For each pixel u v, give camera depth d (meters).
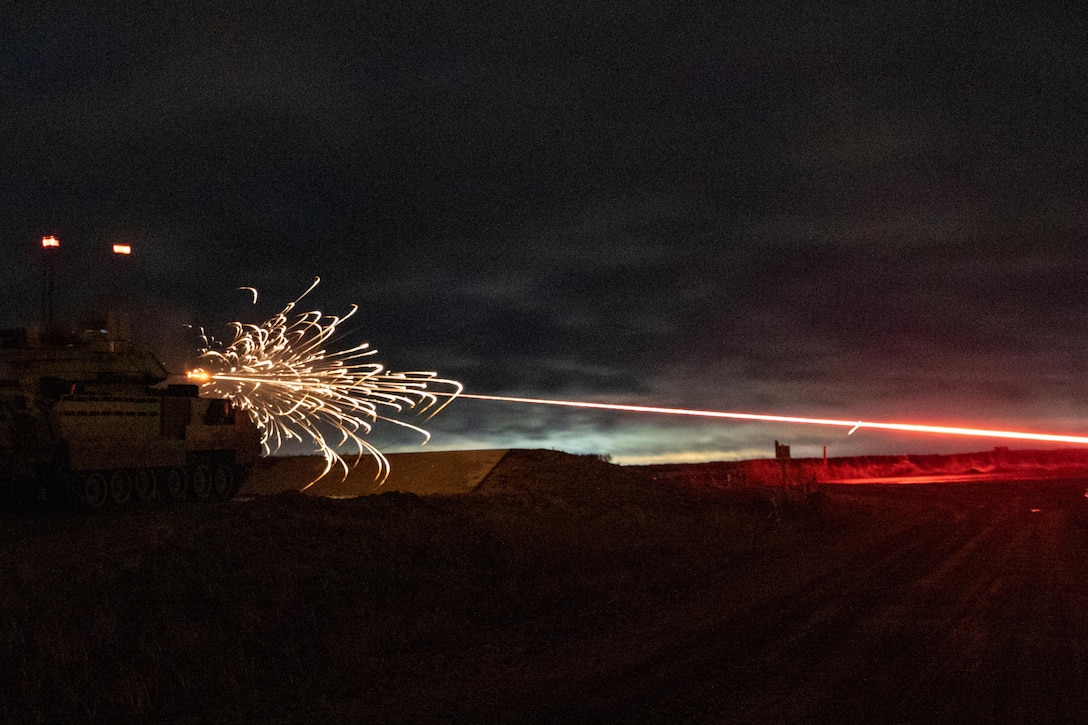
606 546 19.91
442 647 12.00
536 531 20.78
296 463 32.66
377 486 28.69
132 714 9.27
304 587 14.00
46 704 9.56
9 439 22.38
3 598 12.41
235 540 16.06
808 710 8.90
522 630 13.03
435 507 21.72
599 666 10.87
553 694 9.68
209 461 28.77
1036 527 26.28
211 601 12.95
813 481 36.09
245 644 11.69
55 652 10.53
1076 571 17.70
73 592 12.91
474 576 16.50
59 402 22.73
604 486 29.23
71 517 22.31
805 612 13.93
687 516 27.27
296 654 11.40
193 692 9.93
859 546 22.70
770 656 11.12
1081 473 63.91
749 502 31.08
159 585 13.31
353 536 17.56
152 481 26.22
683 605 14.83
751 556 20.81
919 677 10.02
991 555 20.33
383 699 9.70
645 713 8.95
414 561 16.84
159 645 11.05
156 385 28.98
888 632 12.35
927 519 29.47
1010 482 50.72
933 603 14.50
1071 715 8.64
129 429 25.11
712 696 9.47
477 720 8.84
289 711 9.39
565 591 15.68
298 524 17.64
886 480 57.56
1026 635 12.02
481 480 28.33
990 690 9.47
